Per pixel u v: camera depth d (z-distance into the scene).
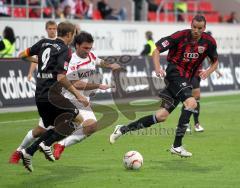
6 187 14.97
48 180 15.73
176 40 17.75
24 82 31.97
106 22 44.91
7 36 35.22
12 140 22.48
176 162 18.20
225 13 58.47
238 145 21.39
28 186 15.05
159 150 20.33
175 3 52.41
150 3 51.56
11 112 30.16
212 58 18.17
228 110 32.44
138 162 16.98
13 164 17.73
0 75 30.77
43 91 15.97
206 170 17.03
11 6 40.22
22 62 31.97
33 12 41.88
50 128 16.28
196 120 24.69
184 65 17.98
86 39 17.31
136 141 22.23
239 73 43.50
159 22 48.97
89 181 15.62
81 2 44.97
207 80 40.69
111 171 16.89
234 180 15.77
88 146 21.14
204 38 17.81
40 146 15.95
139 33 47.47
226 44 53.47
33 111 30.67
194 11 54.97
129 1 49.84
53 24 22.03
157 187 14.95
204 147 20.92
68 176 16.23
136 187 14.95
